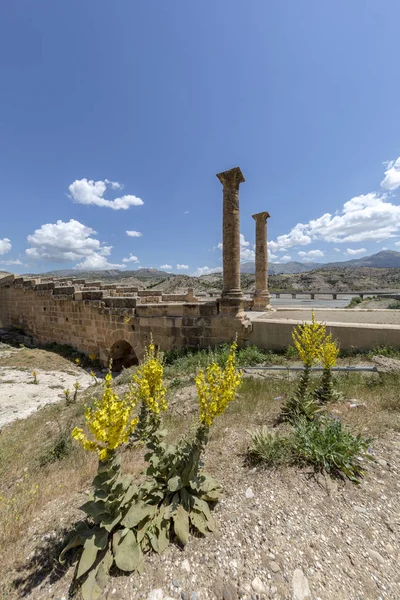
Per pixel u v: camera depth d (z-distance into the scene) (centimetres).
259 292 1570
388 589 194
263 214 1572
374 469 320
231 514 263
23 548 254
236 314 968
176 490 262
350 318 1093
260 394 596
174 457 274
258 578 201
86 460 461
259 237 1590
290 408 457
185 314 1074
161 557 221
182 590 195
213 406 249
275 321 921
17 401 952
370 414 452
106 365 1389
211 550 225
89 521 270
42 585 213
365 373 654
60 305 1692
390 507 267
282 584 196
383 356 695
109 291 1728
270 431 414
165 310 1125
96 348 1449
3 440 662
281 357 848
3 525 288
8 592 210
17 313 2162
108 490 227
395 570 208
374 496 281
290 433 392
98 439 214
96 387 992
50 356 1534
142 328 1194
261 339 932
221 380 260
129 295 1708
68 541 247
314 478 308
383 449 358
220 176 983
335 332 827
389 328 765
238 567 210
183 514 244
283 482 304
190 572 207
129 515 229
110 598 192
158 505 266
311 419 433
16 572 228
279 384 643
